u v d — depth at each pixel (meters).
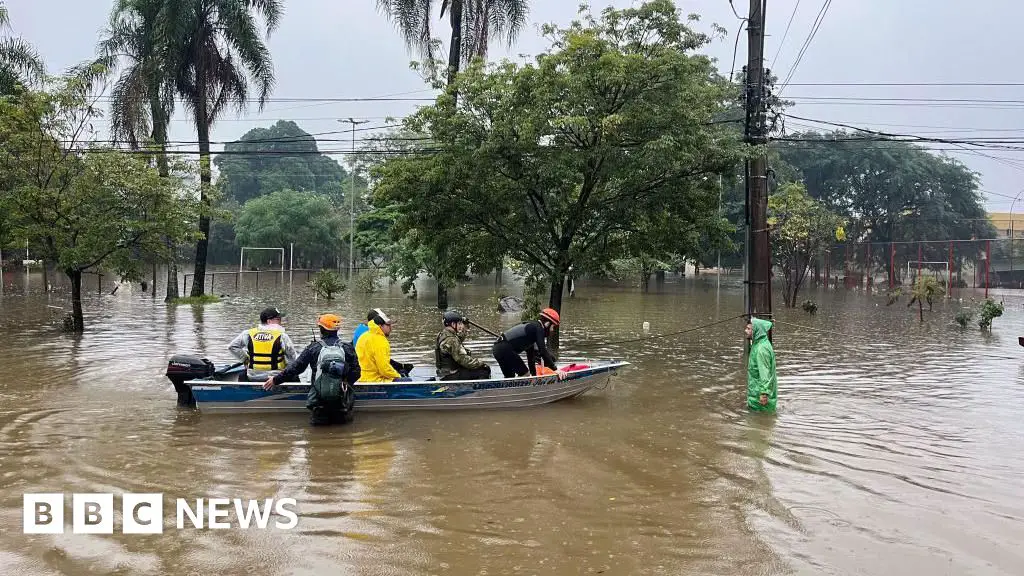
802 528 5.79
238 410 9.12
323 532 5.57
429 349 15.27
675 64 12.91
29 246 17.12
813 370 13.43
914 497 6.53
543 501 6.31
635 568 5.02
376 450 7.79
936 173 52.72
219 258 79.06
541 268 15.62
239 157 88.62
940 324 22.22
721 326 20.42
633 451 7.89
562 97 13.27
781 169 46.53
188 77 27.47
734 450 7.96
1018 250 50.62
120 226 16.86
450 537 5.50
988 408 10.23
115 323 19.53
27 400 9.91
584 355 14.94
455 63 23.52
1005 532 5.74
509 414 9.53
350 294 32.97
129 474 6.86
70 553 5.14
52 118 16.58
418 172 14.38
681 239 14.84
